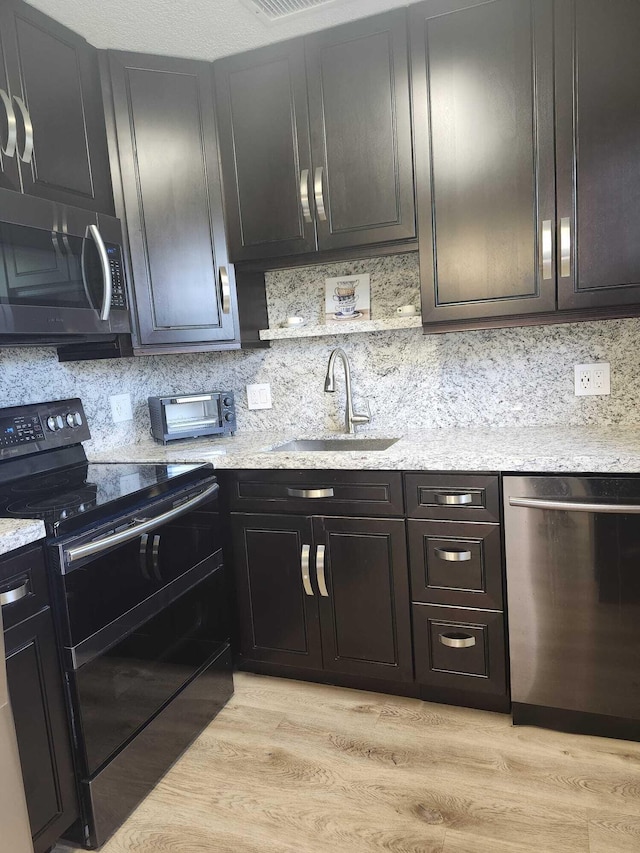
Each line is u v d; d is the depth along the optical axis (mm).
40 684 1373
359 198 2082
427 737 1843
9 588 1305
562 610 1740
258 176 2203
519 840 1437
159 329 2162
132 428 2561
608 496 1653
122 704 1594
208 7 1849
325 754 1797
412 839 1464
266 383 2668
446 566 1874
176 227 2180
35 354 2105
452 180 1957
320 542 2027
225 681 2096
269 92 2146
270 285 2596
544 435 2037
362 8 1927
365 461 1917
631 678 1701
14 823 1084
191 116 2188
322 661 2096
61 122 1876
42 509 1536
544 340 2211
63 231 1773
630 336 2100
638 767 1653
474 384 2324
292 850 1460
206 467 2043
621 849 1390
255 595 2158
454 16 1887
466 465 1796
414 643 1955
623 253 1800
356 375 2502
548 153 1838
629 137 1750
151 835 1533
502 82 1859
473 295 1982
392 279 2406
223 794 1661
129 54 2074
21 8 1741
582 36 1756
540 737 1811
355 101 2041
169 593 1810
